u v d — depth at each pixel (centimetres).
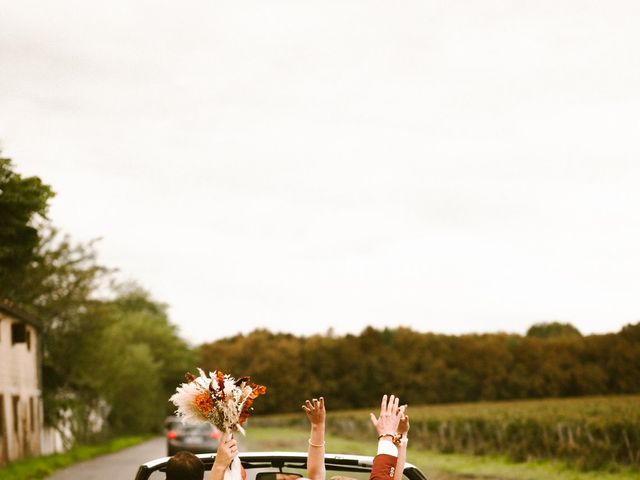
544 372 13675
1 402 3562
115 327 5753
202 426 3450
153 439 7588
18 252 3073
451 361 14650
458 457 3212
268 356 15712
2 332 3612
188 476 452
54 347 4847
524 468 2625
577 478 2302
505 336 14762
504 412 4231
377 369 15000
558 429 2842
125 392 7150
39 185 2950
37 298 4738
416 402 14675
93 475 2548
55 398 4772
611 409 4175
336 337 15988
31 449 4106
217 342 17338
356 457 620
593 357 13325
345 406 15150
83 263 4775
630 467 2541
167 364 9862
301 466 633
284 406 15388
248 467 638
